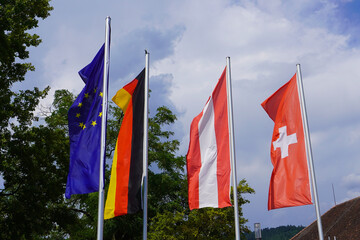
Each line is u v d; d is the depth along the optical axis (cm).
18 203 2605
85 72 1788
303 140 1780
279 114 1856
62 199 2923
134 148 1773
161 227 3494
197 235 3497
